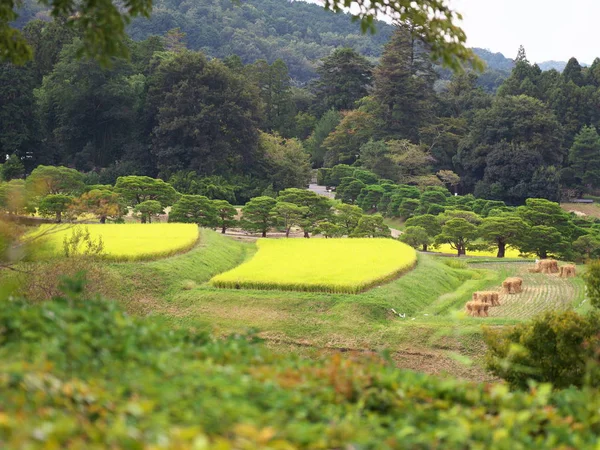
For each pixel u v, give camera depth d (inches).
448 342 1214.3
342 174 4409.5
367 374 336.2
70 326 301.3
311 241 2287.2
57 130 4234.7
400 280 1662.2
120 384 261.7
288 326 1306.6
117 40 450.3
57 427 202.8
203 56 4303.6
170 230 2103.8
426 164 4776.1
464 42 462.0
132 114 4298.7
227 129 4195.4
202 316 1354.6
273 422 239.1
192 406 245.9
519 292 1740.9
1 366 248.4
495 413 333.7
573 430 304.3
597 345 696.4
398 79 5073.8
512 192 4362.7
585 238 2748.5
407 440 255.4
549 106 5275.6
